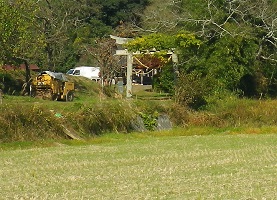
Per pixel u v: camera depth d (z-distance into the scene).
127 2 83.69
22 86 50.50
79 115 34.50
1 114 30.64
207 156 25.47
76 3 69.88
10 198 15.83
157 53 48.91
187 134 37.72
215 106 43.12
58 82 48.06
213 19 49.84
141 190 16.92
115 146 29.80
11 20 41.56
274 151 27.38
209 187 17.42
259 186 17.62
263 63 52.41
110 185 17.89
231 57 48.66
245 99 45.31
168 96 48.34
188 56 49.19
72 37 73.06
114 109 36.91
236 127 40.12
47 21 57.62
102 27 79.31
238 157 25.08
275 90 53.00
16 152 26.86
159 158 24.69
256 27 50.94
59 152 26.84
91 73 69.25
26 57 47.09
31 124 31.58
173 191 16.72
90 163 23.11
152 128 38.78
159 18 54.28
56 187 17.61
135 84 65.88
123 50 51.25
